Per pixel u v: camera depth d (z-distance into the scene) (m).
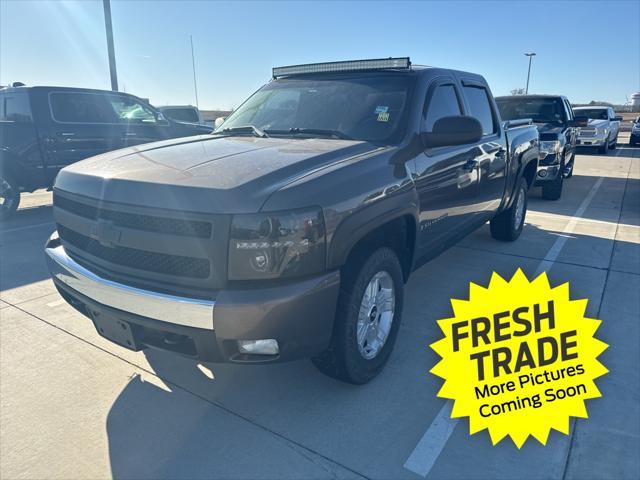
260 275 2.23
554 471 2.33
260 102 4.04
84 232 2.69
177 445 2.50
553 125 9.18
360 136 3.31
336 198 2.44
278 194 2.28
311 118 3.60
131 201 2.41
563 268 5.09
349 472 2.32
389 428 2.63
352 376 2.84
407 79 3.59
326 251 2.38
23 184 8.04
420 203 3.27
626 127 38.66
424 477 2.29
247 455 2.43
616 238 6.37
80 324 3.82
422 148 3.35
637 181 11.64
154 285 2.38
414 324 3.82
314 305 2.36
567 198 9.45
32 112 7.95
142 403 2.84
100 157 3.14
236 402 2.85
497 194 5.06
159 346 2.49
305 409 2.79
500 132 4.98
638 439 2.55
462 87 4.27
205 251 2.23
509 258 5.48
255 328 2.22
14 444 2.50
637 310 4.01
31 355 3.35
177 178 2.42
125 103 9.23
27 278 4.87
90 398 2.88
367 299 2.86
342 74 3.91
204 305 2.21
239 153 2.84
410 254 3.33
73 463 2.38
